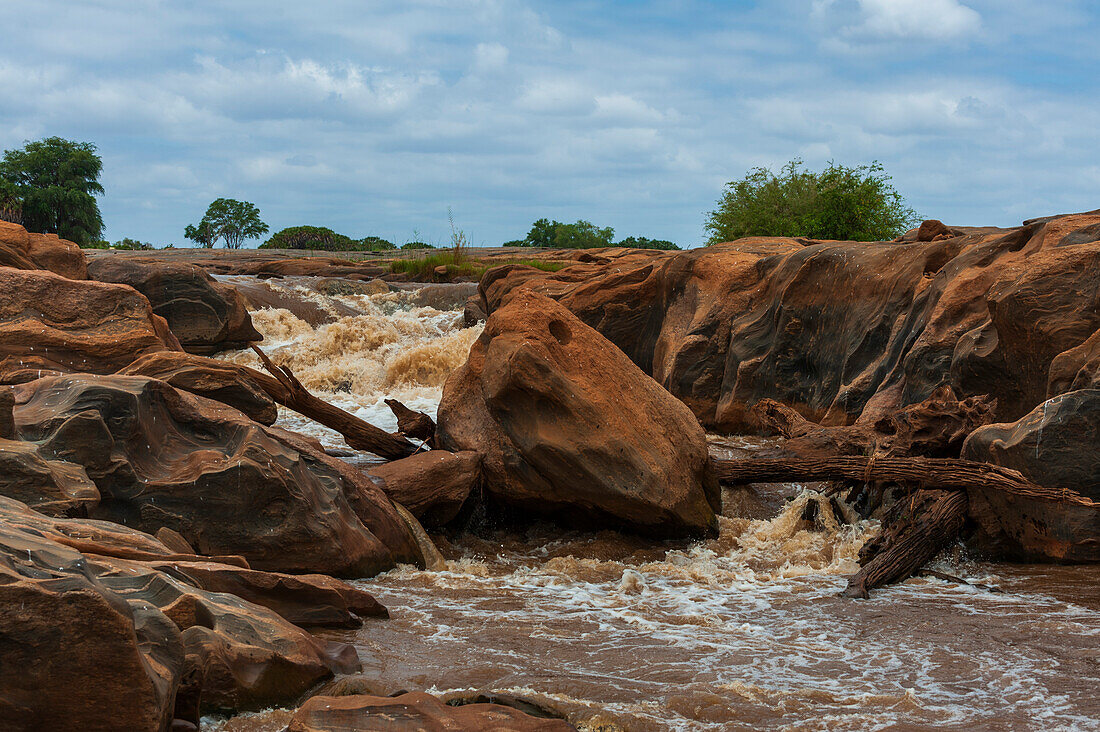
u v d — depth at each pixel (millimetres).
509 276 22281
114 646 3566
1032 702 4895
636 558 8945
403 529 8578
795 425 11828
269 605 5812
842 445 10734
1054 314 9094
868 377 12609
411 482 9125
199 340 19703
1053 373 8750
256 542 7316
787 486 10969
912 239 16969
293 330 22688
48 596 3484
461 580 7922
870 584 7680
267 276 28578
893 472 9078
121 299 14008
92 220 72438
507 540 9633
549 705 4723
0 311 13242
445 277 31109
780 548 9250
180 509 7172
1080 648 5844
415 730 3957
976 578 7945
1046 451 8023
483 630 6270
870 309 13148
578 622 6582
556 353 9555
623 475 9062
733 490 10445
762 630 6418
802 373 14227
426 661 5492
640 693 5004
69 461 6879
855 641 6117
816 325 14062
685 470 9633
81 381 7430
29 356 13070
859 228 34688
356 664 5285
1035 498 7895
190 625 4621
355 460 11766
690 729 4508
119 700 3588
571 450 8992
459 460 9383
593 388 9477
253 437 7586
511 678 5188
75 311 13680
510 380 9086
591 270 21094
